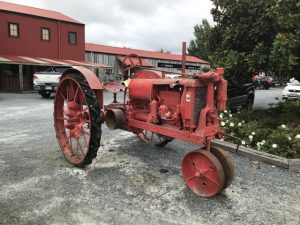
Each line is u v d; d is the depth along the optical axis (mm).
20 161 4668
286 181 4152
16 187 3729
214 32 8266
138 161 4789
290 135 5375
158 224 2992
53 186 3779
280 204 3482
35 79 14531
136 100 4797
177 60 31016
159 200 3488
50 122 7961
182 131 3842
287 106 8164
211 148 3750
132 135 6453
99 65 22859
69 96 4867
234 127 6051
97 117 4215
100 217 3086
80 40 24391
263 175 4352
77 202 3383
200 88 3678
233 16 7695
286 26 6047
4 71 20109
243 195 3680
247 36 7305
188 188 3816
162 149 5469
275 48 6027
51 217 3061
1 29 19922
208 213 3229
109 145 5656
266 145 5297
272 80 29234
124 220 3041
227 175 3594
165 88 4215
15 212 3139
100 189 3727
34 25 21547
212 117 3686
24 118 8594
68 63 20984
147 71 4676
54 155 4980
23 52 21141
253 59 6770
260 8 6930
